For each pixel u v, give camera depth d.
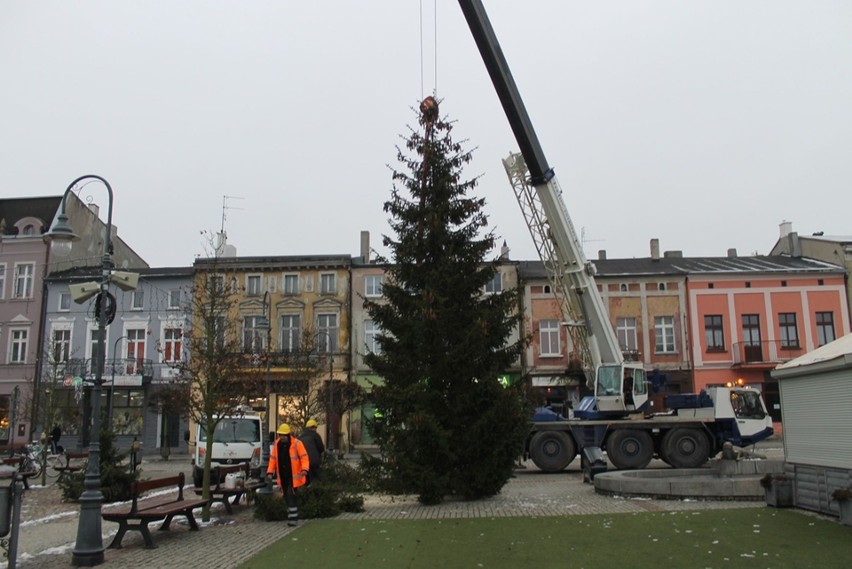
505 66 21.05
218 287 25.84
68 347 43.47
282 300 42.66
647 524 11.19
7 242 44.78
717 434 23.88
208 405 14.53
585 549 9.41
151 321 42.78
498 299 16.48
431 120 16.97
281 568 8.96
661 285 41.75
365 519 13.14
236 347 24.36
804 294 41.44
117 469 17.84
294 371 30.62
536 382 40.38
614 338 24.03
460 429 15.71
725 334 41.25
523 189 24.47
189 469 30.05
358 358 41.81
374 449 39.66
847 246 42.03
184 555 10.25
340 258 42.94
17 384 43.03
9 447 36.84
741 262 44.59
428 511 14.03
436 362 15.80
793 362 12.75
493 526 11.63
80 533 9.90
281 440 13.36
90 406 42.03
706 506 13.16
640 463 23.44
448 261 16.22
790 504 12.56
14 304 44.09
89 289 11.33
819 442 11.87
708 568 8.12
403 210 16.72
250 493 16.09
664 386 26.25
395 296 16.31
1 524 8.28
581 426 24.03
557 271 24.56
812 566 8.11
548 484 19.59
